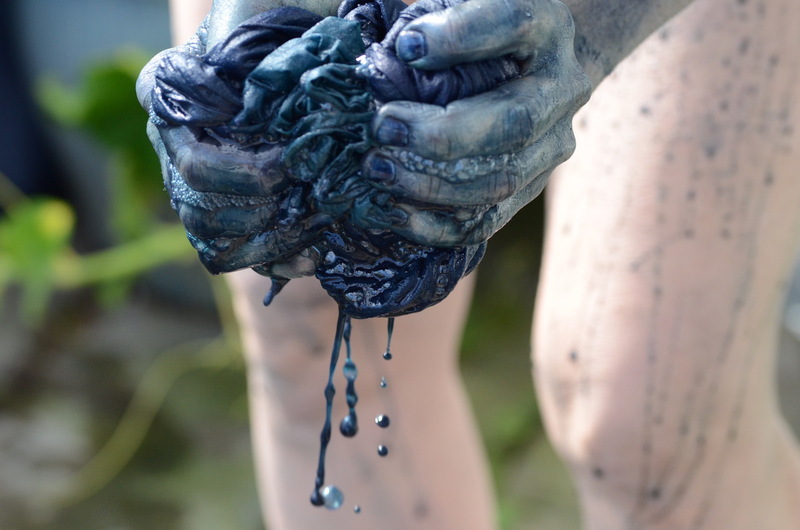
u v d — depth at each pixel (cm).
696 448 108
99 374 228
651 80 106
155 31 232
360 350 112
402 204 86
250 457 203
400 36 83
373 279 89
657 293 106
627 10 93
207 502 190
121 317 249
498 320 232
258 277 111
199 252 89
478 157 85
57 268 236
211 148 85
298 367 113
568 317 109
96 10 237
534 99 85
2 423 211
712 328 106
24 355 232
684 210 106
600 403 108
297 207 87
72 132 257
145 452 204
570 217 110
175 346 238
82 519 185
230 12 87
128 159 222
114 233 264
